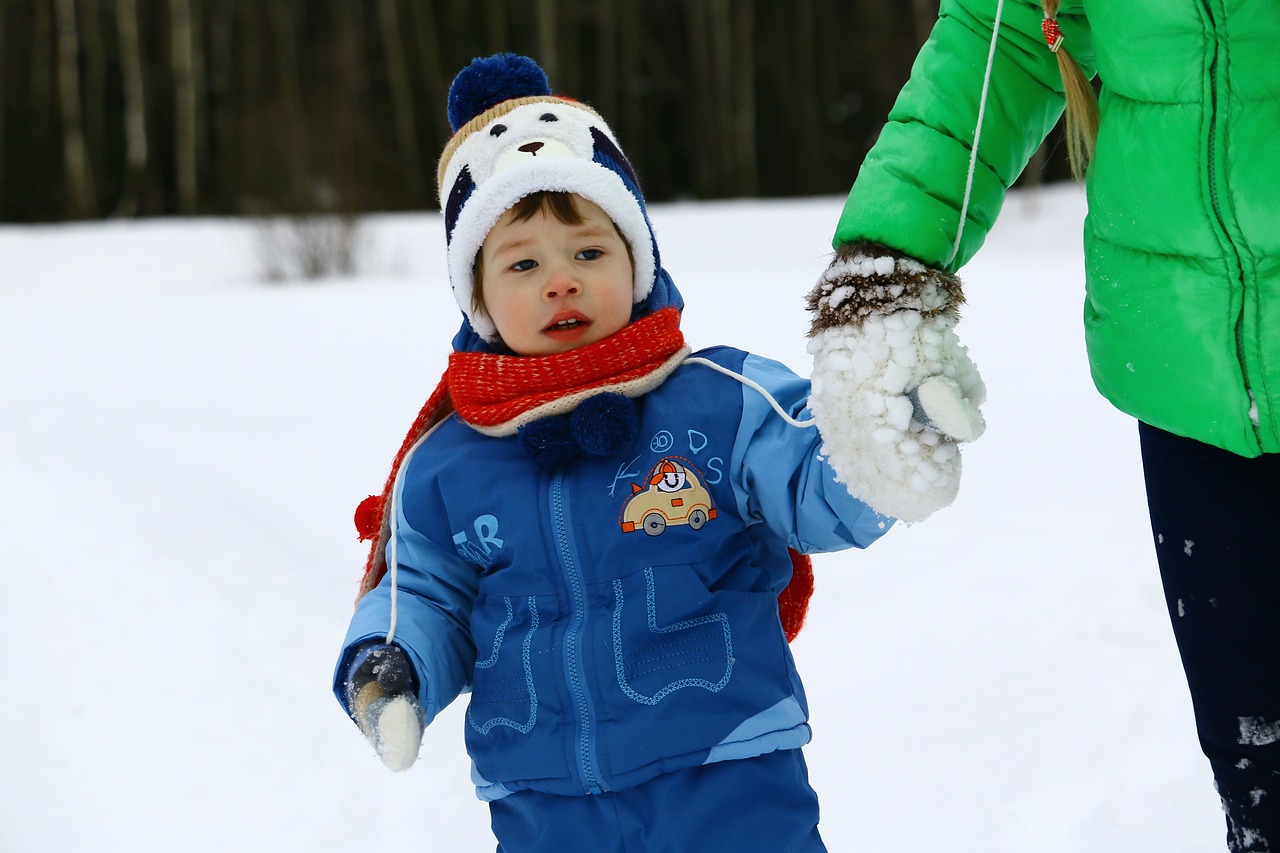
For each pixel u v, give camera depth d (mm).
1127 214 4859
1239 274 4621
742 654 5246
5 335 29656
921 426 4469
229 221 65438
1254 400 4699
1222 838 7273
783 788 5188
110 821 8914
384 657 5285
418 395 20250
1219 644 5008
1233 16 4414
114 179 84875
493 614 5465
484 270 5836
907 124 5074
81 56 83750
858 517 4953
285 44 84750
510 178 5672
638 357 5559
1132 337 4949
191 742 9859
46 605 11977
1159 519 5184
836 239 5039
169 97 85062
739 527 5406
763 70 88938
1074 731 8594
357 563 13062
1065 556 11172
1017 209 59219
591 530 5352
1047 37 4891
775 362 5711
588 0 89375
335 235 49344
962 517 12406
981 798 8102
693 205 75875
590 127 6090
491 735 5367
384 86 88812
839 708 9391
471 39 90000
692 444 5418
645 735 5090
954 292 4656
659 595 5238
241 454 16531
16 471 15945
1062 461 13859
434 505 5723
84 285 50406
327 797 9148
